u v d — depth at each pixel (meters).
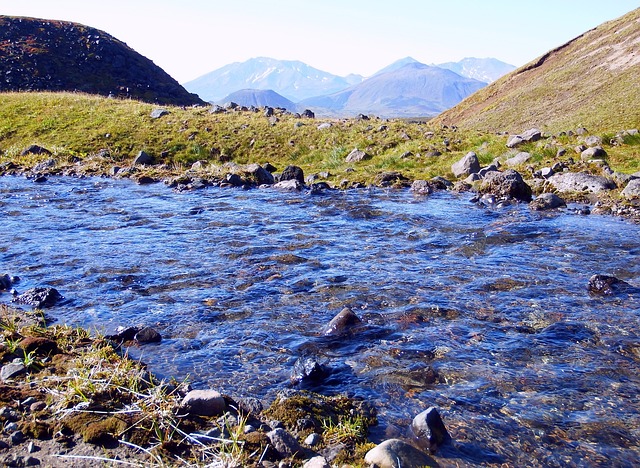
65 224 12.95
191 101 75.19
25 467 3.74
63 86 65.19
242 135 26.91
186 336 6.64
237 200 16.34
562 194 15.92
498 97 88.75
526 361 6.00
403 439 4.52
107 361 5.50
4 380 4.91
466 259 10.12
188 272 9.25
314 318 7.29
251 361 6.00
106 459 3.89
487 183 16.69
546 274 9.12
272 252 10.55
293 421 4.62
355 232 12.26
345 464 4.03
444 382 5.54
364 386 5.46
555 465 4.21
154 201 16.16
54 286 8.49
